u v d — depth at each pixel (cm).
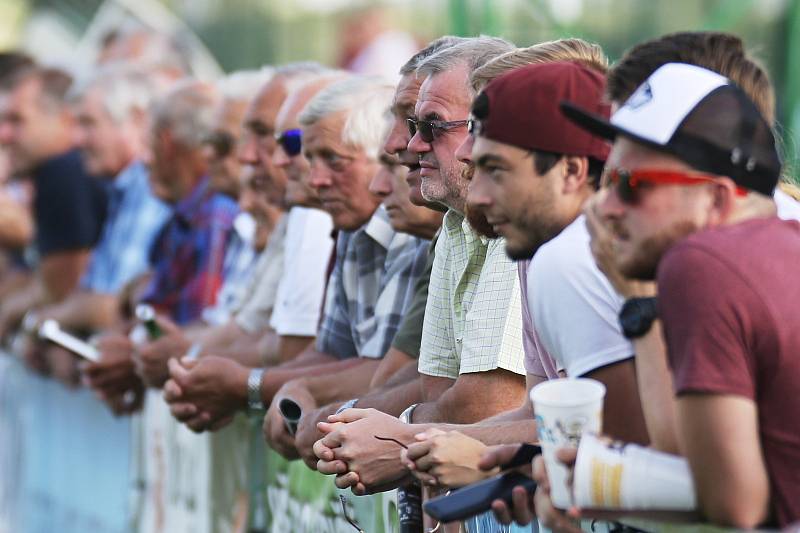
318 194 1234
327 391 1188
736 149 672
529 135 771
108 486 1867
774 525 651
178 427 1567
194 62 2714
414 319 1120
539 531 791
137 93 2155
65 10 3175
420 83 1020
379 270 1231
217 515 1448
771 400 642
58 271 2231
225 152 1641
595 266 750
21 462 2294
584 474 677
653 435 700
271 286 1498
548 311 764
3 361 2436
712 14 2150
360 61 2672
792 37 2094
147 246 2002
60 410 2075
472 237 998
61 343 1762
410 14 2669
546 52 894
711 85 682
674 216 674
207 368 1313
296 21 2731
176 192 1784
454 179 968
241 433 1372
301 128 1245
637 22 2206
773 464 643
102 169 2144
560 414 686
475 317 966
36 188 2270
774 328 634
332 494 1142
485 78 896
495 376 952
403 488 1001
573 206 779
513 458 772
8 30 3372
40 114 2322
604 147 775
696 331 638
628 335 711
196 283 1739
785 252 652
